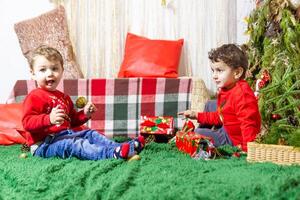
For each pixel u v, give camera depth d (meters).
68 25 2.27
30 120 1.43
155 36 2.34
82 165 1.23
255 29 1.92
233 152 1.46
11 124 1.94
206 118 1.75
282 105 1.53
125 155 1.29
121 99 2.09
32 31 2.19
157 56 2.18
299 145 1.21
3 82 2.35
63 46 2.18
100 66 2.30
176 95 2.10
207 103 1.94
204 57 2.32
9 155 1.55
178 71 2.33
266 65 1.78
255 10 2.00
